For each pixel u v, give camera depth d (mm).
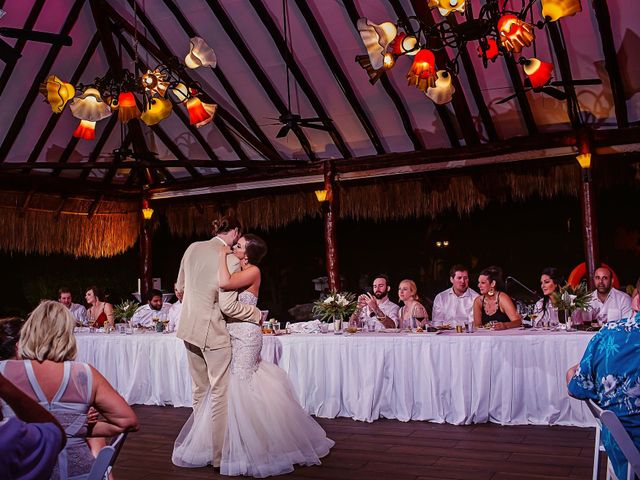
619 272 11773
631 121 7816
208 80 8711
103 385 2152
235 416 3764
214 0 7633
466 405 4719
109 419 2154
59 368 2086
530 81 5707
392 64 5266
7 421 1417
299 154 9477
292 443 3812
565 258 12445
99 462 2049
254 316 3918
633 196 11672
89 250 10336
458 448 4121
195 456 3943
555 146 7973
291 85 8438
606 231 11867
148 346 6039
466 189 9008
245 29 7914
